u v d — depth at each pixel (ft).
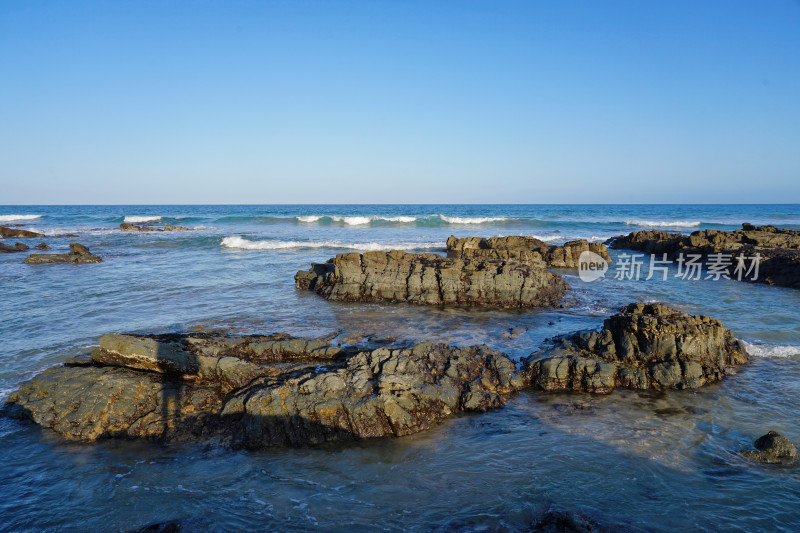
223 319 52.75
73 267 88.48
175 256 103.09
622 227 183.62
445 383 32.60
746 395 33.78
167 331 47.60
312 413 28.55
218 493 23.66
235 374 32.94
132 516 22.02
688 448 26.96
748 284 73.72
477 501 22.59
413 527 20.88
